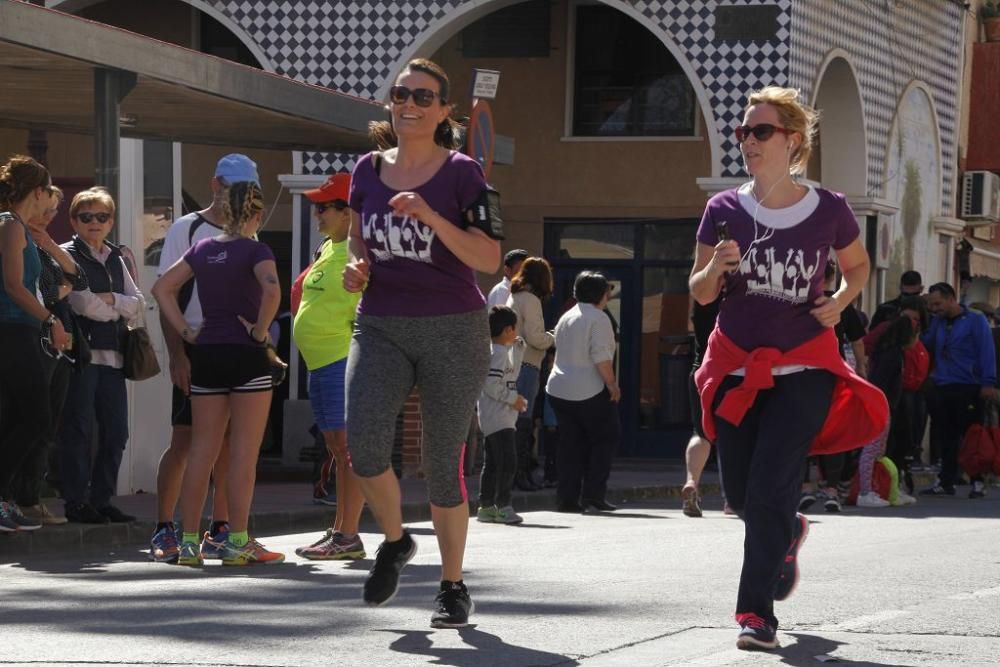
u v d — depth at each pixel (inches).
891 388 1075.3
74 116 1002.7
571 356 976.3
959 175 1873.8
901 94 1659.7
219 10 1414.9
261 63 1411.2
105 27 792.3
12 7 732.7
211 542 674.2
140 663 412.2
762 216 440.5
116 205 822.5
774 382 442.0
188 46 1530.5
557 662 414.9
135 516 812.6
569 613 498.6
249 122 1000.2
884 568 624.4
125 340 748.6
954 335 1214.9
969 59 1882.4
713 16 1369.3
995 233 2014.0
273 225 1496.1
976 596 539.2
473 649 433.4
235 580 598.5
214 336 628.7
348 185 658.2
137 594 553.9
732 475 451.8
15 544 695.7
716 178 1365.7
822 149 1584.6
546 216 1585.9
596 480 979.3
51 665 409.7
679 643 442.3
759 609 434.3
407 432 1186.0
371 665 409.7
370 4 1398.9
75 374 732.7
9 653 427.2
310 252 1366.9
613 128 1578.5
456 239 432.1
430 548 708.0
